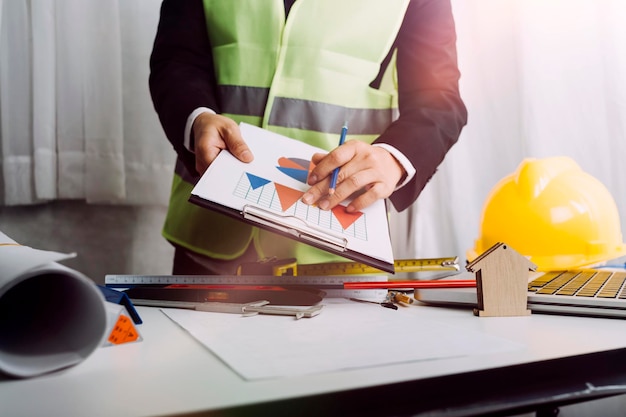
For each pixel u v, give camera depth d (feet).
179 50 3.51
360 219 2.13
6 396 0.92
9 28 4.01
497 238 2.98
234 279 2.12
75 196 4.26
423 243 5.03
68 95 4.17
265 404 0.88
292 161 2.39
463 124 3.46
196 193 1.88
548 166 2.93
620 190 4.48
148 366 1.10
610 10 4.45
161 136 4.54
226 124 2.42
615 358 1.22
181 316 1.67
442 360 1.12
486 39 4.91
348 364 1.08
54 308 1.12
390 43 3.66
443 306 1.98
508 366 1.08
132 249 4.64
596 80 4.57
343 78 3.67
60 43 4.12
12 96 4.06
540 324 1.59
